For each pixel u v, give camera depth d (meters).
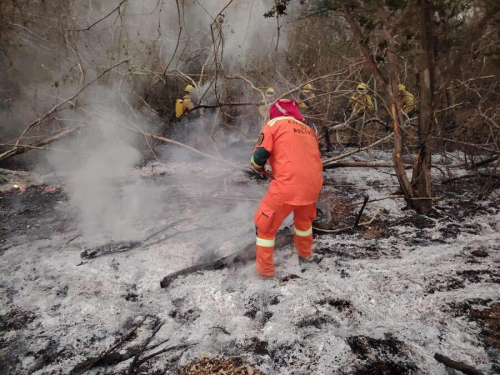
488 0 3.42
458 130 6.32
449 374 2.43
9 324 3.04
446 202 5.18
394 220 4.67
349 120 7.25
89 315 3.12
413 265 3.66
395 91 4.43
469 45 3.92
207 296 3.28
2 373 2.61
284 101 3.48
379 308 3.09
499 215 4.71
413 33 4.21
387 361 2.57
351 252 3.94
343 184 6.12
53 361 2.69
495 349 2.62
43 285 3.50
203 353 2.70
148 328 2.97
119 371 2.59
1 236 4.45
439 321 2.91
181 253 3.98
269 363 2.61
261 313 3.08
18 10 7.70
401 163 4.76
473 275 3.48
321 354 2.65
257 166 3.39
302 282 3.41
